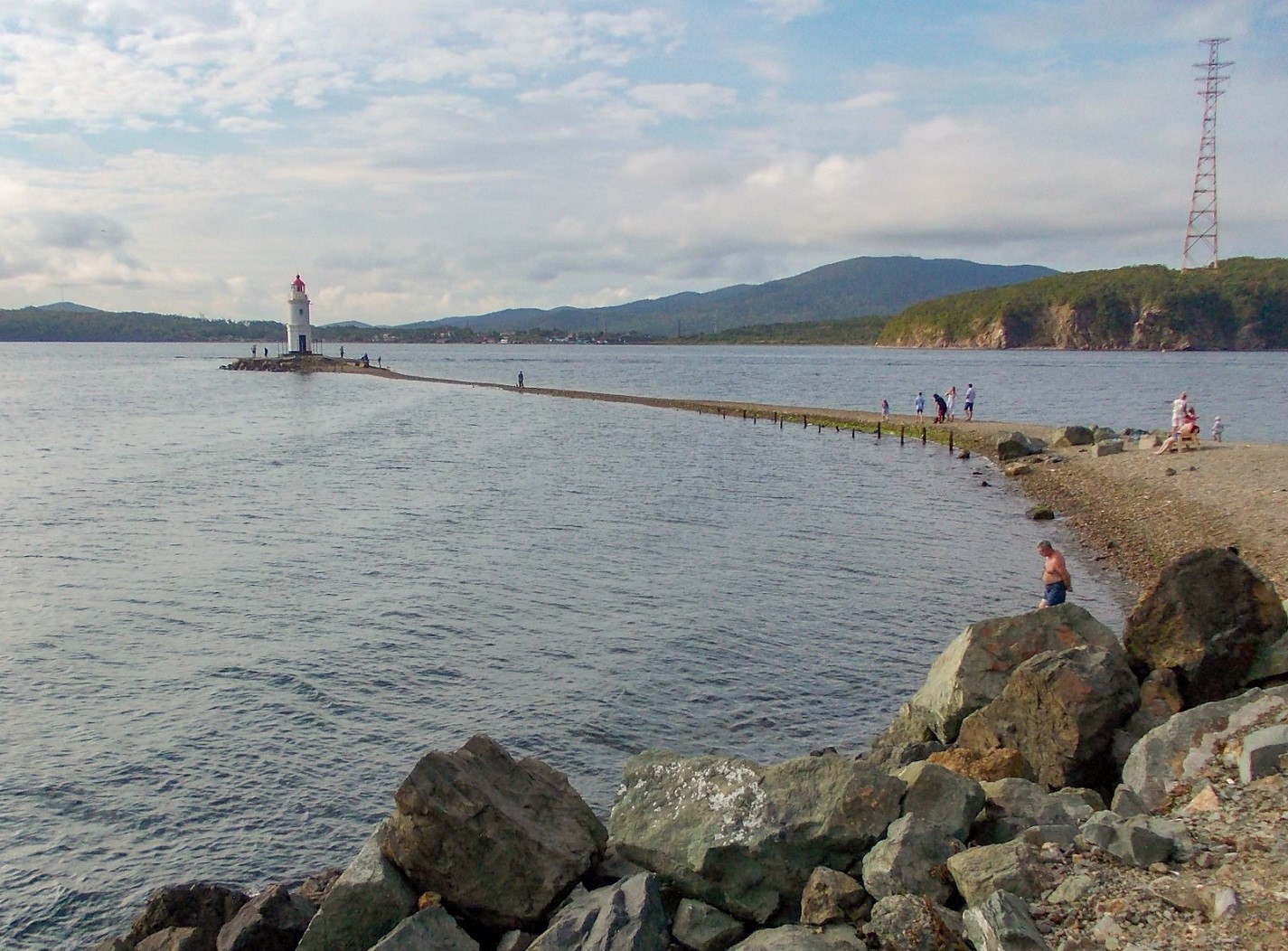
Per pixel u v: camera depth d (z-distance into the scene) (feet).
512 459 179.63
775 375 517.55
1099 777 39.88
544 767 39.60
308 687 65.72
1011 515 125.49
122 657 71.26
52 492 139.23
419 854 33.35
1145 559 96.73
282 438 213.66
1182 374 472.44
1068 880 27.96
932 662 70.69
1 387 381.81
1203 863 27.89
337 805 51.01
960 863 29.78
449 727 59.77
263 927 36.70
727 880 33.55
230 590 88.33
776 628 78.07
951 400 234.58
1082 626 47.78
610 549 105.70
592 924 30.86
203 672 68.44
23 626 78.02
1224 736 35.24
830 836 33.55
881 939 28.12
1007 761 40.73
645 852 35.37
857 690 65.41
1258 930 24.14
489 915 33.24
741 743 57.47
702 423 249.55
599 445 203.82
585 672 68.44
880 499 138.10
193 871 45.47
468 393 363.76
